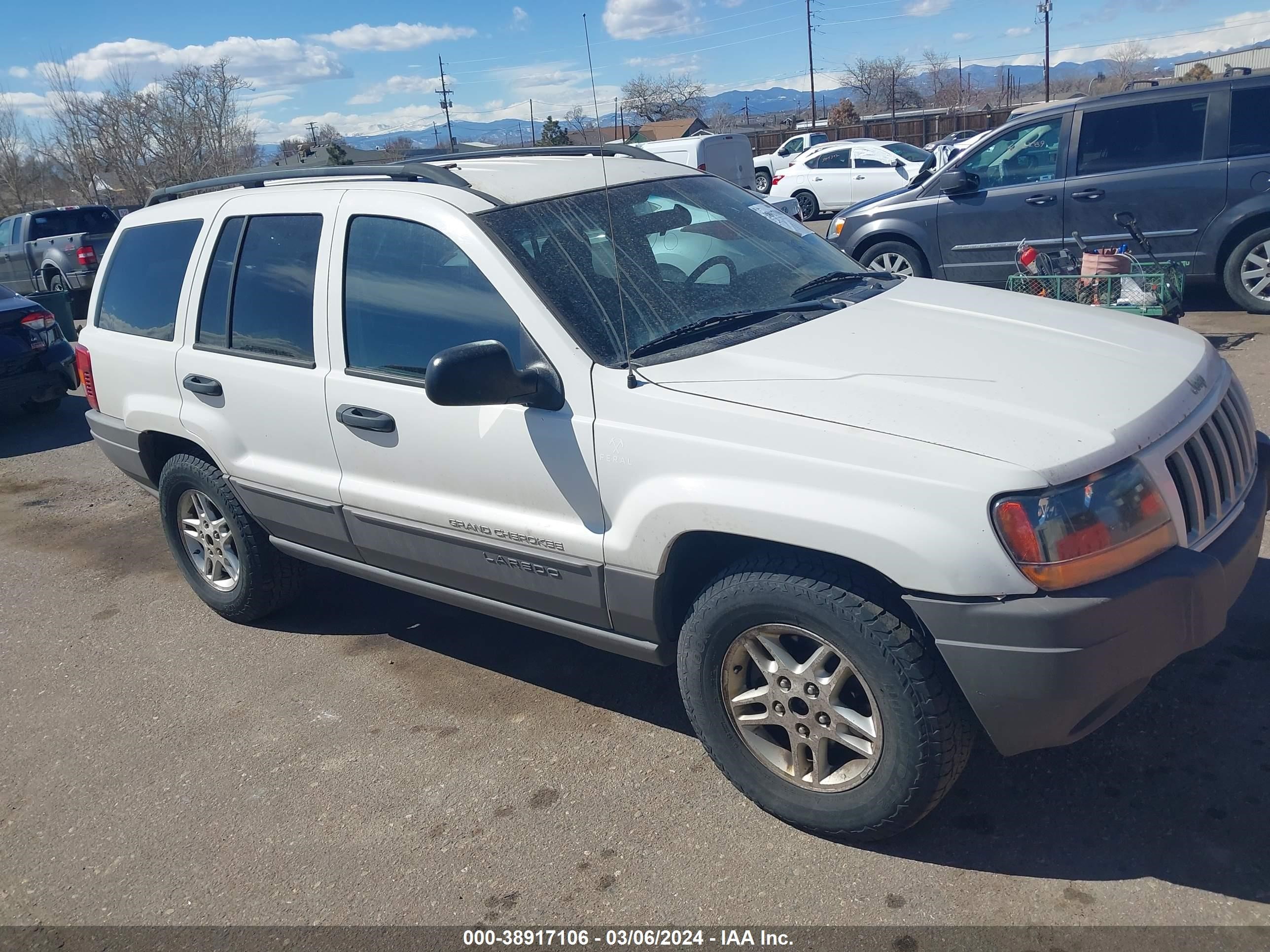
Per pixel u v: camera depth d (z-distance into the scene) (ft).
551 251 10.97
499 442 10.64
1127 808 9.61
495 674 13.55
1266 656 11.68
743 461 8.97
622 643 10.65
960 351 9.86
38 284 55.88
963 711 8.68
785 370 9.58
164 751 12.52
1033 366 9.47
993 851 9.28
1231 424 9.72
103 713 13.62
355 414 11.98
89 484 24.72
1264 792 9.61
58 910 9.97
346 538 12.85
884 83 241.35
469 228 10.98
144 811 11.37
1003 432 8.33
